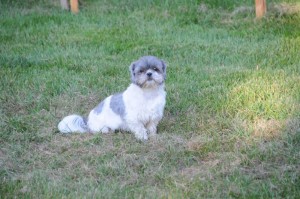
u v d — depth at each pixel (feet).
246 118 27.43
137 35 40.24
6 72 34.35
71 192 21.48
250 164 23.27
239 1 45.37
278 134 25.50
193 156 24.09
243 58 35.55
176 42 38.52
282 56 35.19
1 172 23.31
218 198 20.81
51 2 48.73
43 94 31.53
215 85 31.30
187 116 28.04
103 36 40.19
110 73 34.12
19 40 40.37
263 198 20.65
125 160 23.93
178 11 44.42
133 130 26.20
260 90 29.68
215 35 40.01
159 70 25.63
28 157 24.67
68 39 39.96
